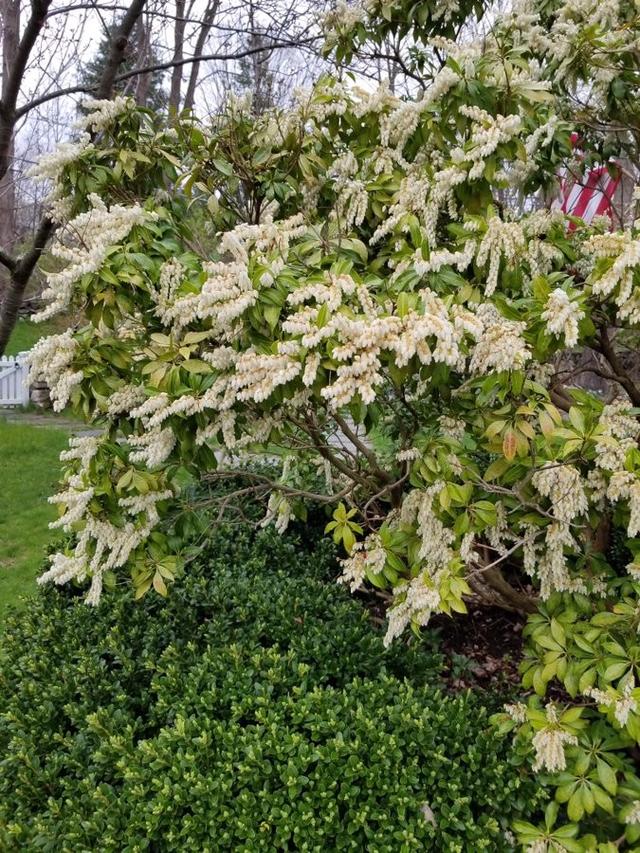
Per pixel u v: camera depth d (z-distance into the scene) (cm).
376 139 278
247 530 390
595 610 224
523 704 228
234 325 200
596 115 331
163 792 201
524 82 241
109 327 209
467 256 204
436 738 224
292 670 258
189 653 278
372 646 277
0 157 243
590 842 191
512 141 220
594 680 195
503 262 214
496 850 203
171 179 297
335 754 206
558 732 193
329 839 198
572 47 298
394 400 280
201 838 196
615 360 284
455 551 210
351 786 203
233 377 185
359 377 171
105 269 199
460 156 221
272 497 313
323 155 292
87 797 215
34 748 239
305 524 412
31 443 834
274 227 219
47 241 264
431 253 203
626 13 306
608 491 188
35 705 261
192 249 272
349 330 172
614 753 216
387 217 260
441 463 205
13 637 308
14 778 236
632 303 190
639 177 383
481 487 211
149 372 206
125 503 222
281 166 291
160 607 318
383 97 269
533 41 309
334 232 259
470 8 347
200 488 414
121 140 285
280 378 173
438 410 232
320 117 278
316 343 171
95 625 301
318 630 282
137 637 294
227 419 198
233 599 311
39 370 215
